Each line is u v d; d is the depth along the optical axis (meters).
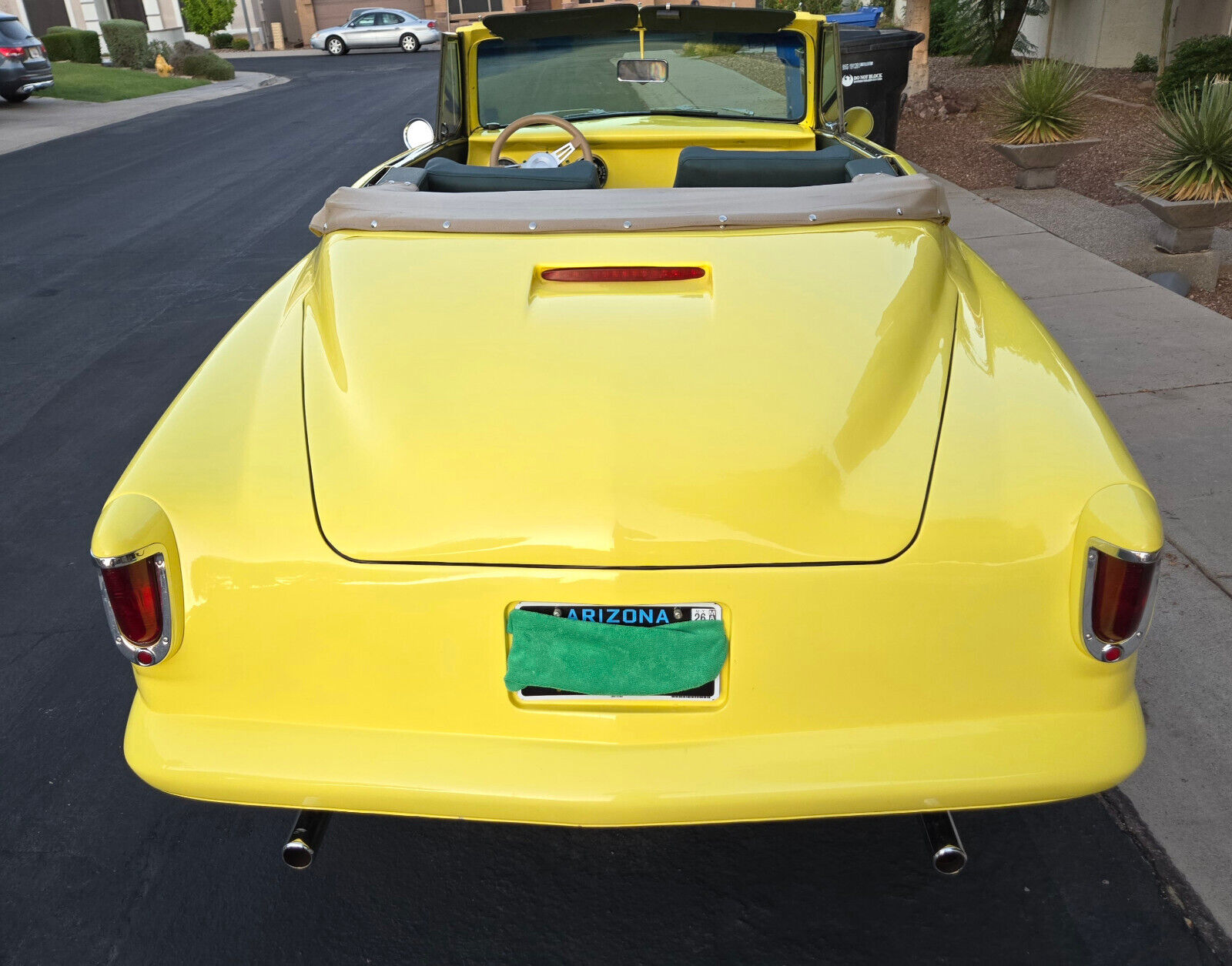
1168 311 5.34
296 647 1.64
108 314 6.37
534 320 1.88
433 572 1.59
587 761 1.62
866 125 4.04
